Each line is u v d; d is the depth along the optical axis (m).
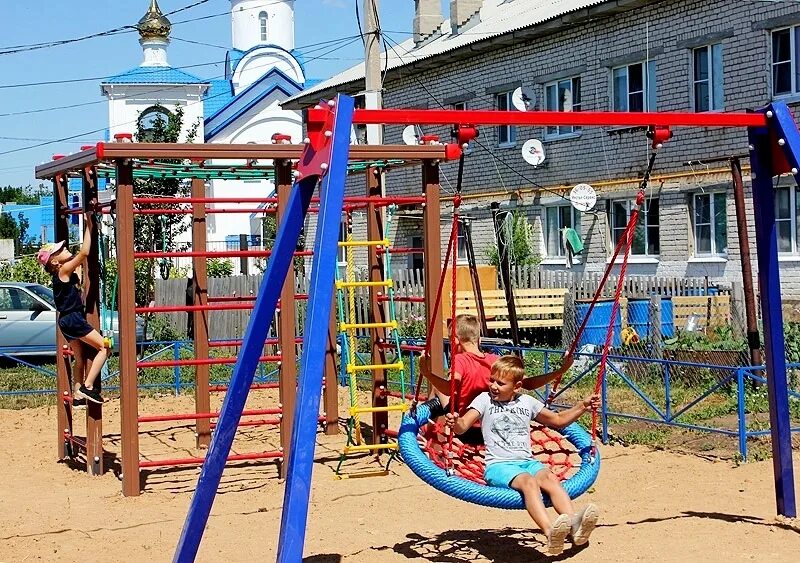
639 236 23.59
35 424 13.39
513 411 6.57
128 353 9.11
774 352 7.43
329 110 6.20
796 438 10.66
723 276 21.27
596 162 24.62
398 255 32.09
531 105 26.55
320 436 11.99
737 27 20.73
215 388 11.60
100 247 11.36
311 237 30.23
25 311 19.88
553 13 25.81
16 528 7.84
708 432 11.10
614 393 14.02
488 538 7.22
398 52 35.03
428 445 6.86
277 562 5.52
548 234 26.36
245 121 47.47
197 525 6.21
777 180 20.05
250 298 11.63
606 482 9.11
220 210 11.30
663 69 22.59
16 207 76.81
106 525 7.96
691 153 21.97
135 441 9.12
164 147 8.98
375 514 8.09
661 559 6.48
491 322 19.25
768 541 6.89
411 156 9.84
